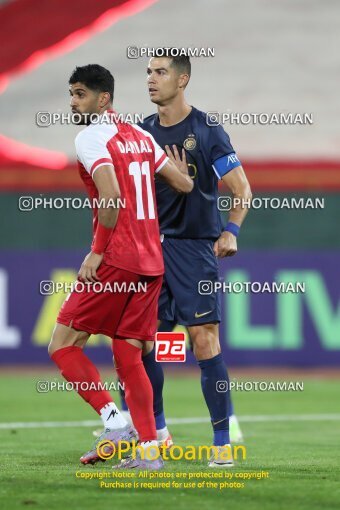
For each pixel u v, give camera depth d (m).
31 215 46.81
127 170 17.73
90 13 100.31
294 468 18.61
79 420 31.36
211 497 15.13
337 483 16.52
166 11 102.88
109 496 15.12
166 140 20.06
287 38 97.38
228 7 102.75
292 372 46.06
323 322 46.22
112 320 17.80
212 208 19.97
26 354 47.00
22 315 46.91
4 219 46.88
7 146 75.00
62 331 17.91
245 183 19.59
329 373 45.91
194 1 103.44
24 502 14.48
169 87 19.88
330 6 102.38
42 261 46.81
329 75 92.38
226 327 46.12
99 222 17.28
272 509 14.20
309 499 14.97
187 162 19.88
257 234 46.44
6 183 46.84
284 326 46.19
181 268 19.66
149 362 20.56
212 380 19.06
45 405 35.72
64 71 94.75
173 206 19.77
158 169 18.55
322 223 46.28
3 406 35.34
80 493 15.34
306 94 89.44
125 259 17.53
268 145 81.19
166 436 21.31
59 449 23.19
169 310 20.58
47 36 97.75
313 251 46.19
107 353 46.66
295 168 46.31
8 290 46.88
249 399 38.50
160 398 21.08
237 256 46.00
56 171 46.91
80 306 17.70
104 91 18.28
